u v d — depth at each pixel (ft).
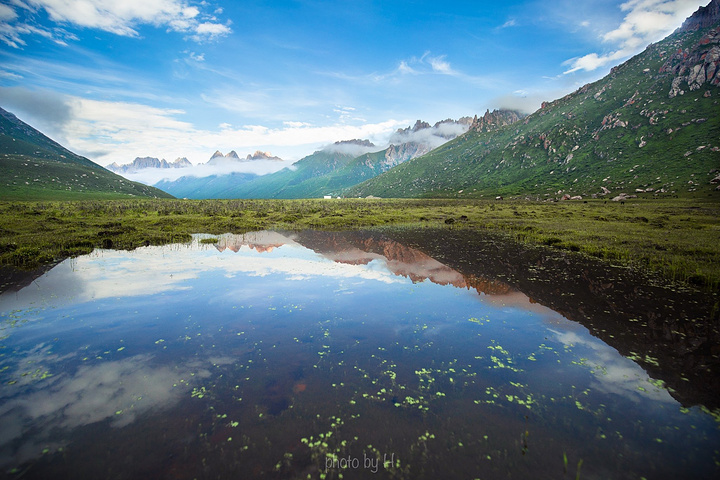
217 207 239.30
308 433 21.80
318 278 61.11
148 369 29.71
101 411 23.85
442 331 38.55
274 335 37.19
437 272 65.51
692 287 54.24
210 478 18.13
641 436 21.56
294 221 164.66
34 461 19.26
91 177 640.58
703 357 32.14
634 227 118.32
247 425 22.48
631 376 28.96
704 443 20.88
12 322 40.06
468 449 20.52
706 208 211.00
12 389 26.40
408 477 18.39
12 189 447.01
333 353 33.01
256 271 66.03
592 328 39.29
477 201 443.73
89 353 32.60
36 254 75.72
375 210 243.60
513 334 37.76
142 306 45.85
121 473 18.44
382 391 26.66
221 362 31.07
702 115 476.13
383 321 41.39
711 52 529.45
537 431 22.07
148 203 293.64
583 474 18.53
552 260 75.05
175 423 22.59
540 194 525.75
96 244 93.20
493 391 26.81
